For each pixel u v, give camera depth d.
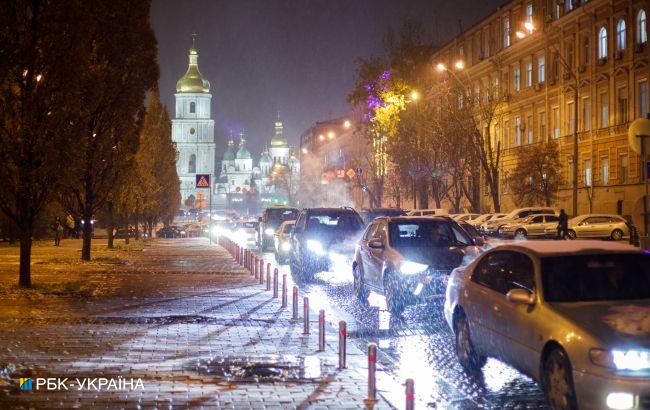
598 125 49.94
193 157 178.38
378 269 16.05
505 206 62.59
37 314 15.52
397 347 12.09
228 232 85.81
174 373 9.90
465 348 10.03
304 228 24.64
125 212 46.31
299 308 16.89
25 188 19.86
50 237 61.34
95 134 28.81
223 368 10.24
